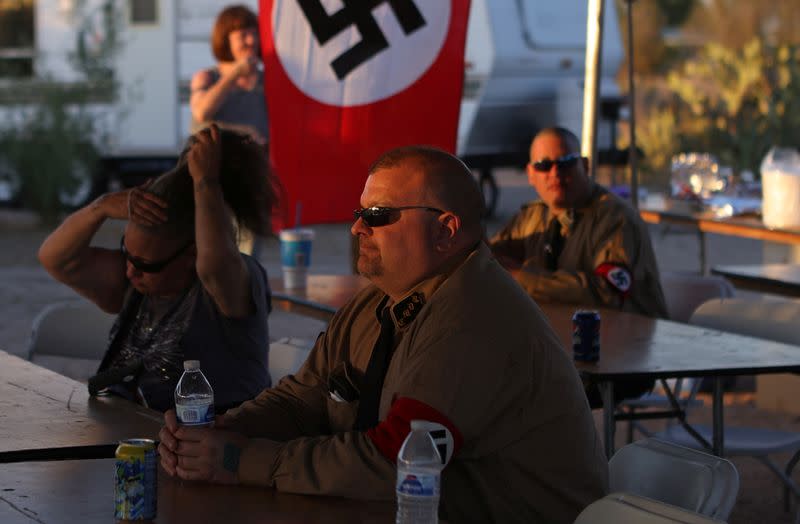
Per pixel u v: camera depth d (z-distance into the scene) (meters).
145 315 3.67
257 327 3.67
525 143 14.90
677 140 16.80
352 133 5.37
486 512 2.57
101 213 3.82
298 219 5.36
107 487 2.52
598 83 6.03
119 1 14.07
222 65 8.11
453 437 2.48
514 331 2.57
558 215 5.38
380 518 2.37
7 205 15.49
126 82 14.15
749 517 4.98
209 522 2.33
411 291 2.78
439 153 2.75
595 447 2.63
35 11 14.19
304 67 5.32
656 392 5.98
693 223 7.61
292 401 3.08
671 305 5.84
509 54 14.31
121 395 3.51
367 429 2.76
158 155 14.28
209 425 2.92
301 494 2.54
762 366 3.85
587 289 5.09
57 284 10.77
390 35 5.32
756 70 16.86
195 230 3.54
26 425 3.03
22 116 14.34
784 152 7.45
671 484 2.69
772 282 6.02
